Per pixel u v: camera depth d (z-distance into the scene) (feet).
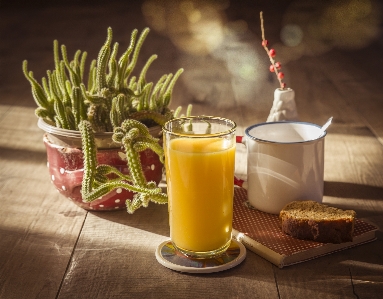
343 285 2.01
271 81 5.07
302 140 2.52
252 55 6.50
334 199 2.61
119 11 10.94
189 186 2.09
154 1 12.19
